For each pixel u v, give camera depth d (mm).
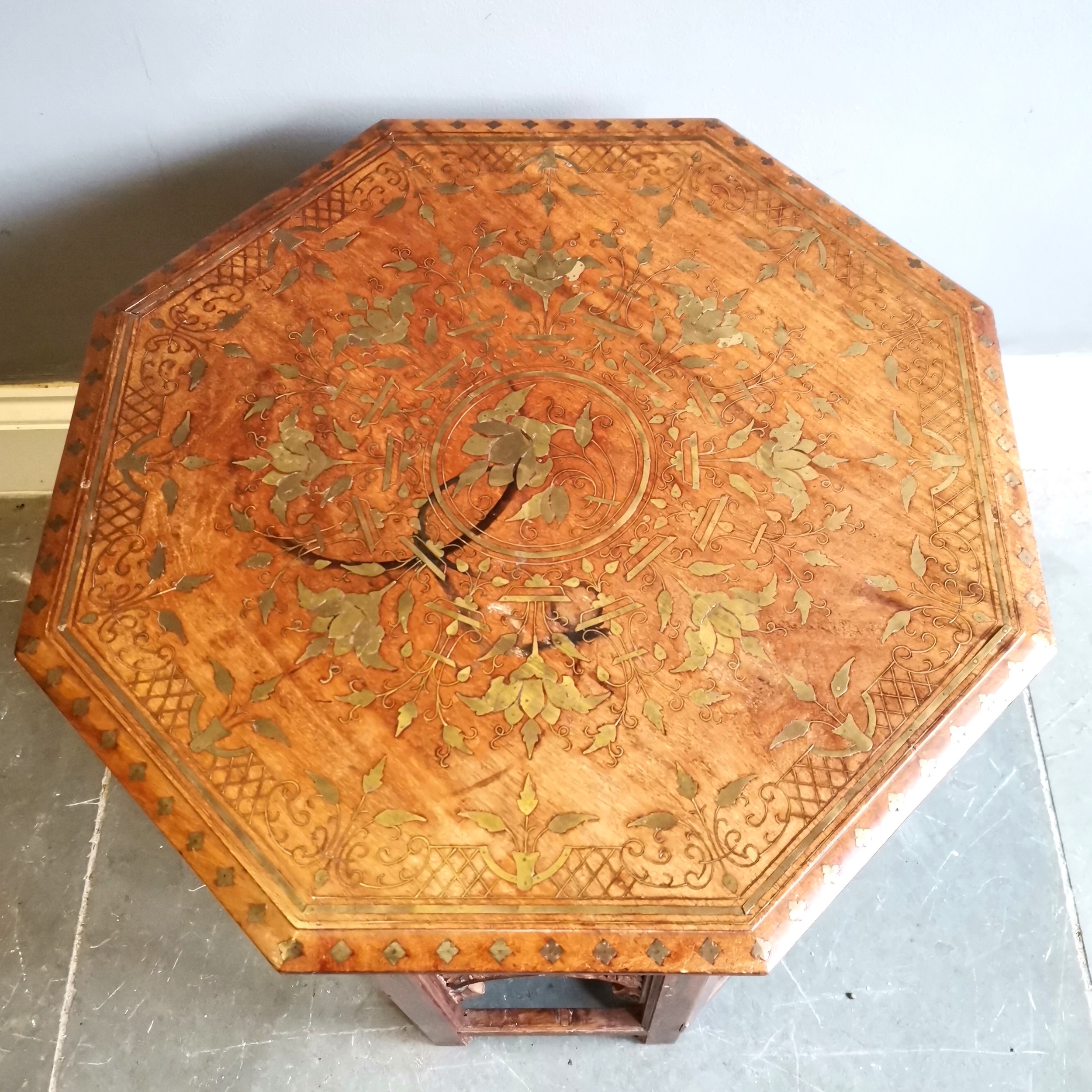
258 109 1480
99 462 1173
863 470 1188
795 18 1366
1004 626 1105
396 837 1001
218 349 1245
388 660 1080
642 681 1072
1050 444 2238
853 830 1011
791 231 1339
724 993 1747
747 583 1122
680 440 1202
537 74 1449
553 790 1022
